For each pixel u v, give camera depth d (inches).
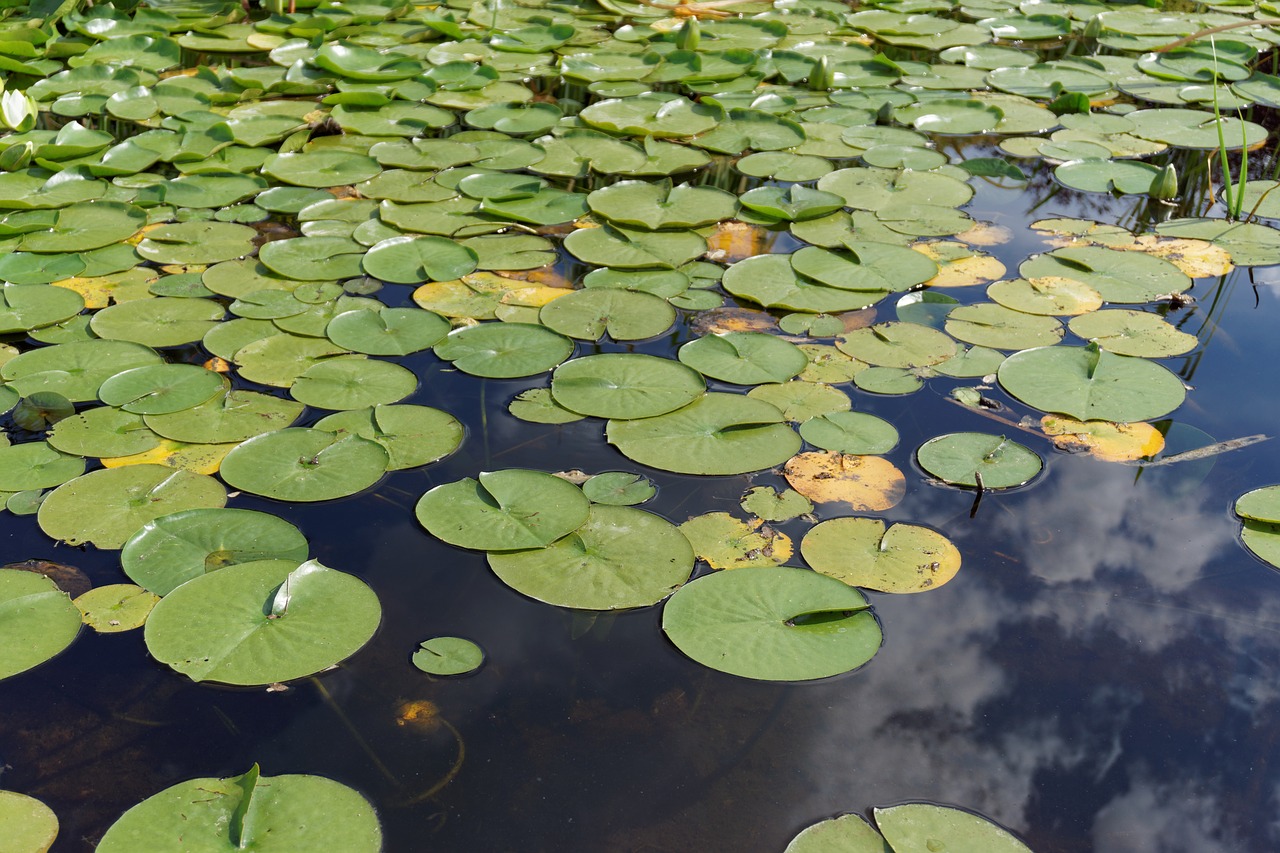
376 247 138.6
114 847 61.7
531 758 69.9
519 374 111.7
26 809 65.0
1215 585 86.1
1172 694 76.1
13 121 178.2
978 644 79.7
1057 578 86.4
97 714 71.6
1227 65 230.7
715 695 74.8
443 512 90.0
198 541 86.0
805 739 71.8
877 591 83.9
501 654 77.4
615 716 73.1
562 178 170.4
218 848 62.0
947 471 97.9
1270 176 178.5
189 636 76.9
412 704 73.2
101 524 87.9
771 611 81.0
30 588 80.8
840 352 119.2
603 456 99.4
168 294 127.6
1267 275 140.4
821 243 146.2
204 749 69.4
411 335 118.6
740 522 90.6
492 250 142.1
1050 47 258.7
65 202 152.4
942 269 139.7
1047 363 115.4
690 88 219.3
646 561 85.5
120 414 102.3
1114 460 100.9
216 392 106.3
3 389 105.6
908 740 71.9
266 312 123.3
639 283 133.8
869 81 225.3
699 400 107.7
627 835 65.2
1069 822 66.5
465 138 185.2
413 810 66.0
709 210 156.2
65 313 121.5
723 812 66.7
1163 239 151.3
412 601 81.7
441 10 266.5
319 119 190.5
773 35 254.8
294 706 72.8
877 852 63.4
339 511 91.2
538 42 242.5
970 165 180.7
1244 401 110.9
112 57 222.1
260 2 257.8
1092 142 191.5
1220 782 69.6
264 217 152.1
